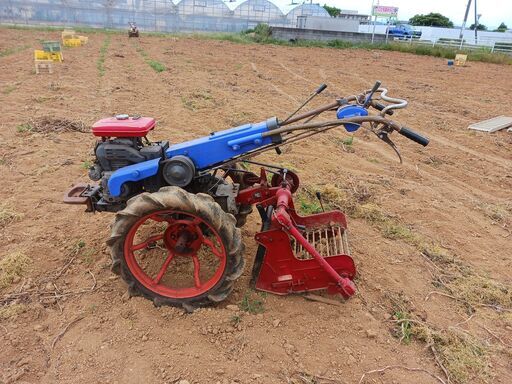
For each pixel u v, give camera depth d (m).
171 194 2.90
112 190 3.16
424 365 2.86
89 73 12.40
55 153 6.12
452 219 4.88
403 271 3.84
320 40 30.39
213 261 3.70
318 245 3.73
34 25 32.38
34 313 3.11
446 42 31.20
